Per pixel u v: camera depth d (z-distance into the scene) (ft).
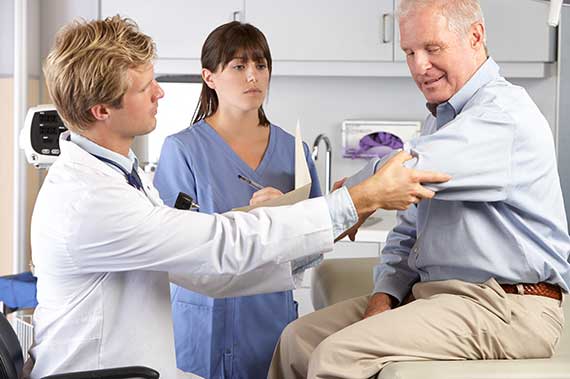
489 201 7.64
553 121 15.53
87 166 6.91
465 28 7.82
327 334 8.69
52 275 6.96
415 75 8.04
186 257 6.88
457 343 7.48
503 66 14.88
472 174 7.41
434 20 7.77
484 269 7.82
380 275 9.30
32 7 15.48
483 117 7.49
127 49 6.93
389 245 9.44
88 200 6.71
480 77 7.94
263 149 10.93
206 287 8.16
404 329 7.44
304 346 8.61
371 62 14.88
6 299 11.09
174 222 6.86
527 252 7.72
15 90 14.70
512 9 14.74
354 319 8.95
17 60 14.64
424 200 8.23
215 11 14.79
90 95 6.86
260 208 7.17
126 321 7.06
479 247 7.80
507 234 7.75
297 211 7.08
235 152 10.73
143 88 7.07
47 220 6.85
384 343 7.39
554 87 15.49
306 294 14.38
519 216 7.79
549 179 7.85
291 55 14.80
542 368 7.08
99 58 6.84
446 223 8.01
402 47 8.05
